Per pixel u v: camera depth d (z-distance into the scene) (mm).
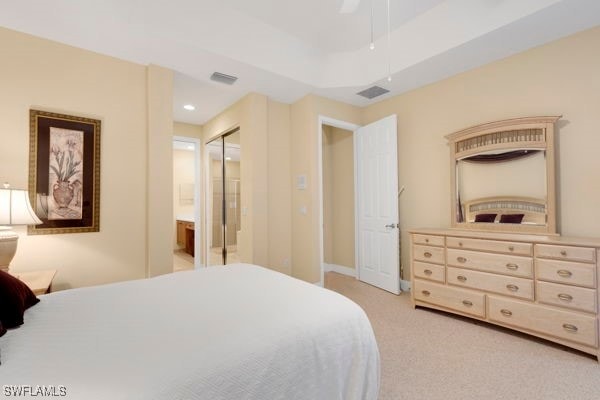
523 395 1605
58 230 2305
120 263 2578
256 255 3441
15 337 1030
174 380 802
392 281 3488
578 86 2350
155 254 2695
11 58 2150
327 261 4688
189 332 1054
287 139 3879
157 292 1522
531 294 2197
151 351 927
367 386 1237
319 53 3201
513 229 2658
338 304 1347
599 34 2248
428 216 3387
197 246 4840
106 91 2547
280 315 1200
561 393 1618
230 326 1098
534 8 2072
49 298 1440
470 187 2973
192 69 2879
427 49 2732
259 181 3500
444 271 2727
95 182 2475
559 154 2455
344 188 4477
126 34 2246
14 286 1198
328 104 3758
